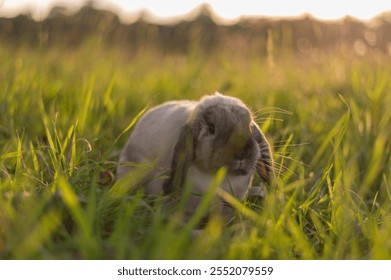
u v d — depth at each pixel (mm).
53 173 4914
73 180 4395
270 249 3762
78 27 11375
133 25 12570
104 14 11570
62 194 3846
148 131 5473
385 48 10484
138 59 12586
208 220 4938
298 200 5246
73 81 8969
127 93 8953
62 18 11383
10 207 3777
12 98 7180
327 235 4223
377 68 9016
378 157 5441
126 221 3639
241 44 13453
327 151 6359
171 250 3373
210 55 13547
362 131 6262
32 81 7914
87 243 3354
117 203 4195
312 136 6859
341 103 7910
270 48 9633
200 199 4934
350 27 10906
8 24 10812
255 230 3826
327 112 7836
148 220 4145
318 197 5207
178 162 4824
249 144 4871
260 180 5926
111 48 11984
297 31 12203
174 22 15289
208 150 4840
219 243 3672
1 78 8273
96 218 3783
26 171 4871
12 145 5609
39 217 3777
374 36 10633
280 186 4891
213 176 4922
